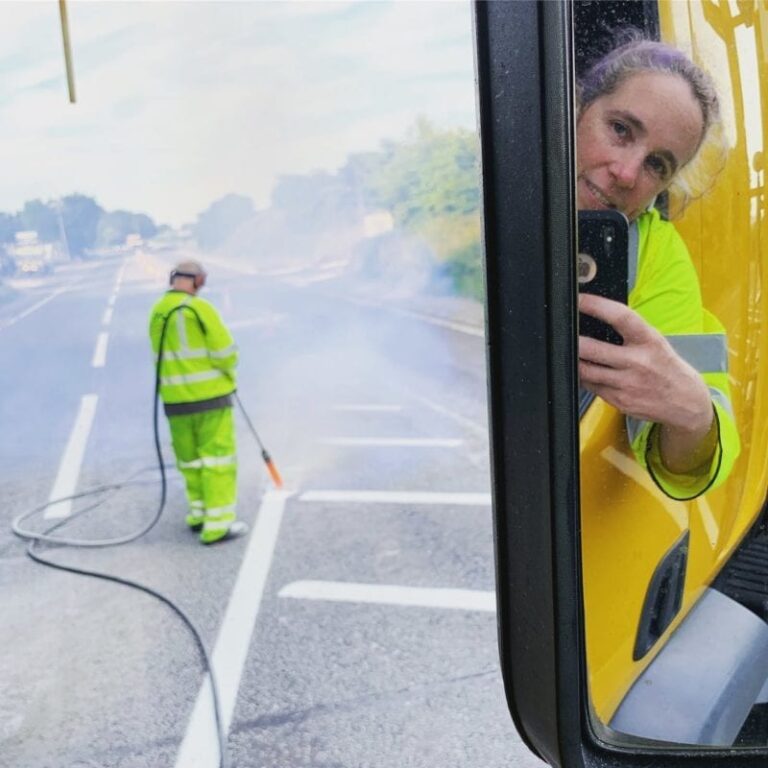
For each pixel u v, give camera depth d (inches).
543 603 29.5
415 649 122.0
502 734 101.0
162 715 108.7
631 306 31.9
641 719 35.9
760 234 34.1
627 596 35.3
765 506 38.2
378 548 161.8
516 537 29.2
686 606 37.3
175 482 222.8
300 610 136.9
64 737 104.3
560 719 30.6
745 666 38.1
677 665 37.2
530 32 25.9
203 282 171.6
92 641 129.9
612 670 35.1
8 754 101.1
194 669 120.1
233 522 177.2
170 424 171.6
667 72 31.2
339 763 97.3
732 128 32.8
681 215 32.3
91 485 224.4
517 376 27.9
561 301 26.9
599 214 31.0
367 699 110.0
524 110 26.2
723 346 34.4
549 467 27.9
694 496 36.0
